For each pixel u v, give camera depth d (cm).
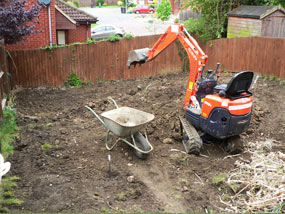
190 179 648
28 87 1294
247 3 1780
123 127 660
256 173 634
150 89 1220
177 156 728
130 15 4375
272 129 888
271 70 1405
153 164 698
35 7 1112
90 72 1396
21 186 587
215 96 693
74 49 1336
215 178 641
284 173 614
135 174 655
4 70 1019
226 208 559
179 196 589
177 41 1537
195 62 768
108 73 1435
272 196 564
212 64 1611
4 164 531
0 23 1050
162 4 2956
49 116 966
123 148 762
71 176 633
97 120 932
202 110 713
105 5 5956
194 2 1777
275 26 1502
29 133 818
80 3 5859
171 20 3534
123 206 549
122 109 765
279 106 1043
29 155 706
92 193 580
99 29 2500
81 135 826
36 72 1294
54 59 1310
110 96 1162
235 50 1507
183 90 1172
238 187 608
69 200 552
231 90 662
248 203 561
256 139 829
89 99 1142
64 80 1348
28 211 515
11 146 728
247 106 676
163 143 797
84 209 530
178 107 960
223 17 1705
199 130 769
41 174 633
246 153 747
